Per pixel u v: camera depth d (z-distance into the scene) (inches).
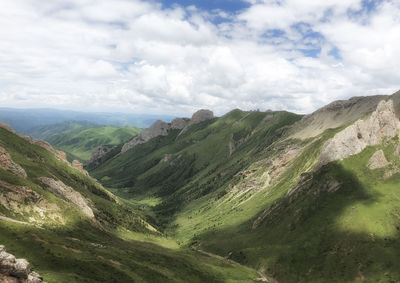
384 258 7111.2
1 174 6747.1
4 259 2305.6
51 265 4170.8
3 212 5664.4
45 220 6358.3
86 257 4830.2
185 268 6811.0
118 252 6077.8
